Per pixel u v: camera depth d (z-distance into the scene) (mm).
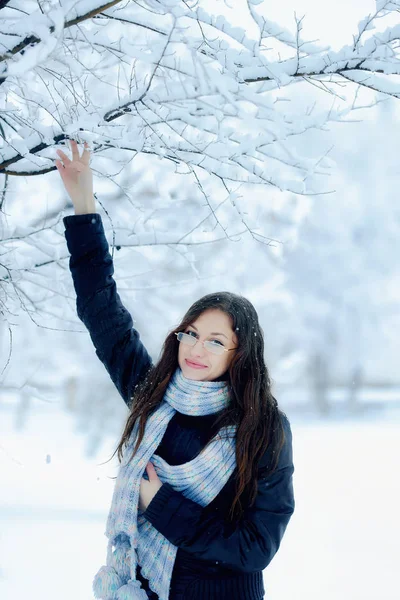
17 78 2383
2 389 4262
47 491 9656
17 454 12203
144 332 8859
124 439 2246
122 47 2146
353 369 19984
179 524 1961
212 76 1979
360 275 17969
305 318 17844
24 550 6172
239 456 2039
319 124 2414
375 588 5547
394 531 7648
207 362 2146
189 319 2182
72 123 2365
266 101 2076
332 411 20484
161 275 5387
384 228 18109
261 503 2053
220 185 4117
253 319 2186
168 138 2559
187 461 2119
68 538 6762
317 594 5371
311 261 17656
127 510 2064
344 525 7961
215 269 8305
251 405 2092
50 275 3678
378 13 2391
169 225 4477
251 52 2455
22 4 2770
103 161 4676
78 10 2088
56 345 10062
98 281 2348
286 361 16688
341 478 11578
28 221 5430
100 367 10734
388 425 19016
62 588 5074
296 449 15141
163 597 1986
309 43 2459
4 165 2523
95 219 2373
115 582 2055
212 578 1990
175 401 2166
